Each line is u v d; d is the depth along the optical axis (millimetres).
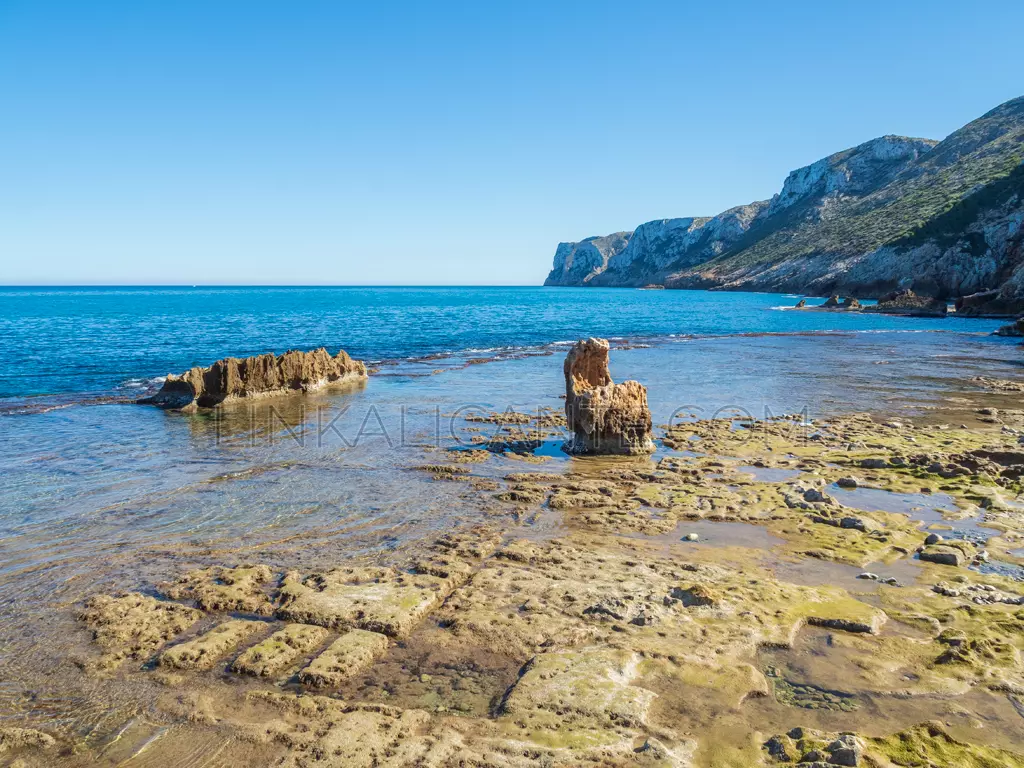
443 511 11281
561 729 5582
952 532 10031
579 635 7043
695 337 49219
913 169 149500
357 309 96312
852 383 25969
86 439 16516
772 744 5383
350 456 14977
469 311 90438
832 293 108875
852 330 55906
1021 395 23000
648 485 12672
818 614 7473
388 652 6844
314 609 7578
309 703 5996
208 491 12367
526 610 7621
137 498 11914
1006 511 10867
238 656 6734
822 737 5406
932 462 13391
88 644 7039
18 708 6020
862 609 7562
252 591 8203
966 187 110312
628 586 8180
